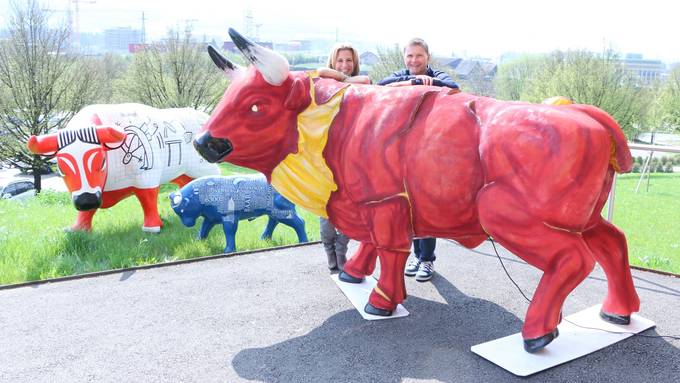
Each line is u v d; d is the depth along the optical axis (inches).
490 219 118.7
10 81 673.0
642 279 178.1
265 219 301.6
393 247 138.2
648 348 130.0
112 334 138.9
